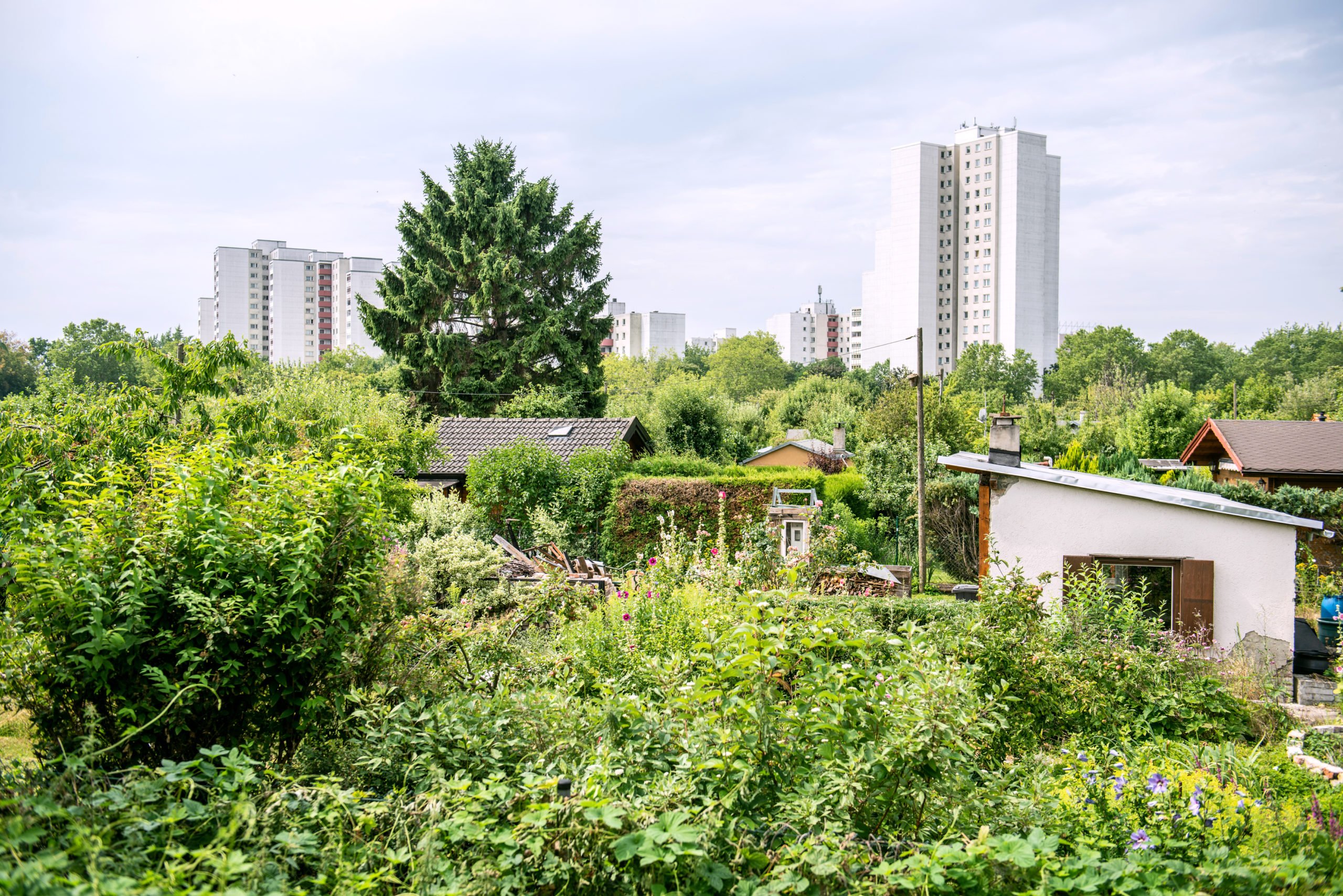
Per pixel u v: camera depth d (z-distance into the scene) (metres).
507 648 6.48
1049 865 3.27
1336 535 20.12
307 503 4.94
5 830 2.64
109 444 9.18
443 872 3.21
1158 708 7.78
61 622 4.02
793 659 4.21
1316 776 5.94
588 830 3.18
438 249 38.72
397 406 21.36
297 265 128.62
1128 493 12.04
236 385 11.01
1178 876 3.46
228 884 2.88
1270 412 49.62
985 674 7.25
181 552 4.46
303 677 4.66
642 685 6.06
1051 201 118.75
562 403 34.91
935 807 3.87
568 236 40.25
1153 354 96.31
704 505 19.70
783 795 3.71
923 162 118.12
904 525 22.70
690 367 97.62
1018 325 116.25
